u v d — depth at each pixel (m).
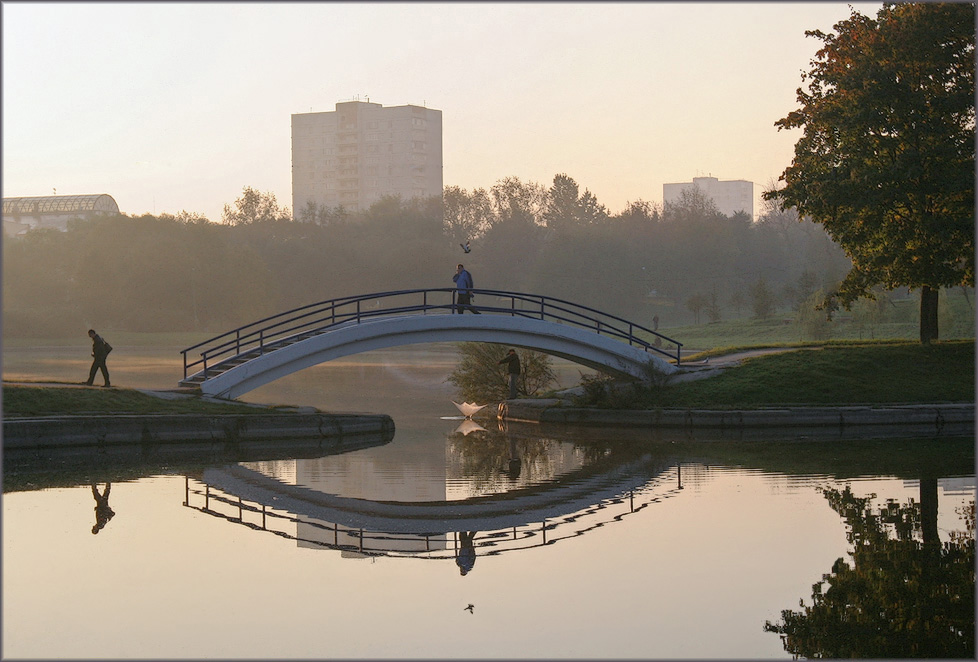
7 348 76.75
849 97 34.03
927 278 33.66
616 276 131.75
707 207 167.25
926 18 33.19
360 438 28.20
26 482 19.00
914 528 15.18
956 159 32.38
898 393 31.53
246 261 108.56
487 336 30.42
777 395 31.27
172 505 16.95
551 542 14.61
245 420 26.02
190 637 10.43
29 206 136.75
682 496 18.11
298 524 15.80
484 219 152.75
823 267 130.75
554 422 32.41
